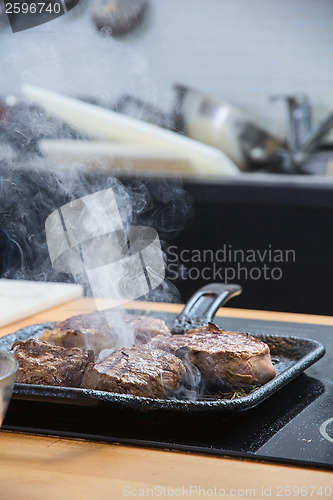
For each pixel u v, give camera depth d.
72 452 0.76
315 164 3.31
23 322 1.44
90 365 0.91
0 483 0.69
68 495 0.66
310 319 1.40
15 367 0.66
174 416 0.80
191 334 1.08
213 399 0.92
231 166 2.90
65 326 1.14
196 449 0.76
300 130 3.32
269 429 0.81
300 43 3.51
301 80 3.54
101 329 1.12
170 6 3.61
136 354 0.93
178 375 0.90
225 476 0.70
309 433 0.80
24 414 0.86
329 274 2.48
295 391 0.95
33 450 0.77
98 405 0.80
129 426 0.83
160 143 2.93
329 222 2.45
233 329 1.31
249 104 3.63
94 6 3.56
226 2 3.55
